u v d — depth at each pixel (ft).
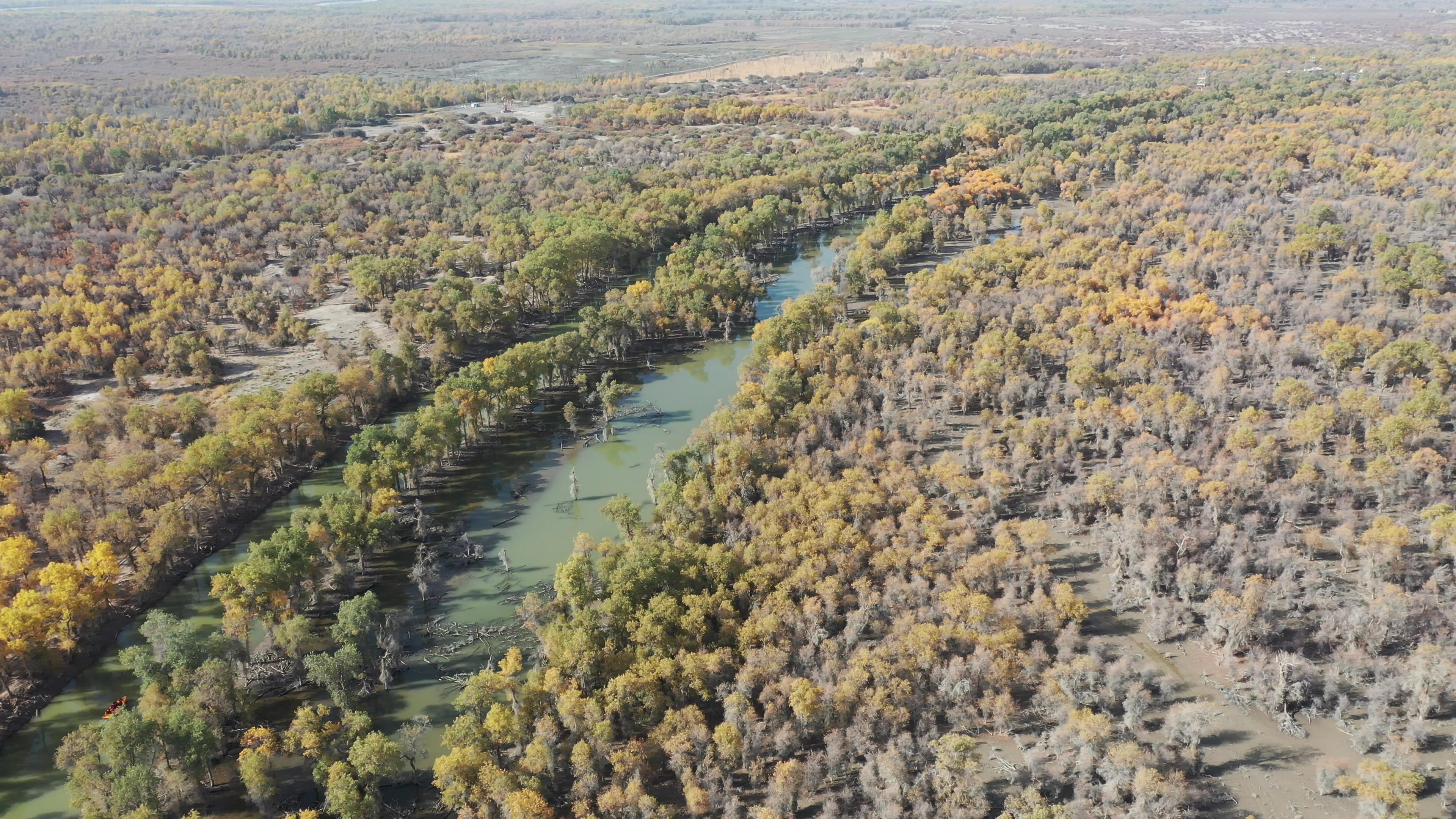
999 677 369.50
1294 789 337.52
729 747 336.70
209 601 467.93
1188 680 389.19
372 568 488.44
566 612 435.12
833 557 434.71
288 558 427.33
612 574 424.05
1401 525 441.27
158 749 336.90
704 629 394.52
